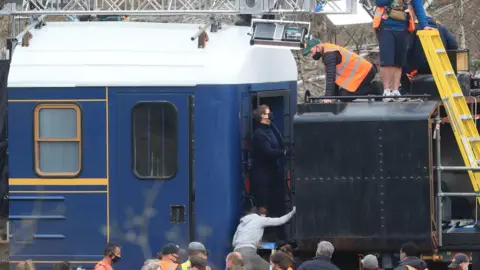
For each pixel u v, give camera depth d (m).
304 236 52.69
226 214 54.62
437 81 53.56
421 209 51.94
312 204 52.66
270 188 57.50
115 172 55.06
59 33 56.44
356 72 57.38
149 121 55.00
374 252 52.94
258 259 53.47
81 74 55.31
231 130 54.75
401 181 52.12
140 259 55.00
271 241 57.41
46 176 55.34
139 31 56.16
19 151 55.59
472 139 52.59
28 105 55.53
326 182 52.59
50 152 55.53
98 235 55.16
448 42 58.47
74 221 55.28
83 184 55.22
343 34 89.94
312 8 56.44
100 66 55.34
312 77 85.69
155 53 55.44
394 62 55.44
